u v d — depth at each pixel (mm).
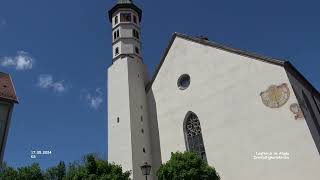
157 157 42625
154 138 43969
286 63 35281
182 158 34031
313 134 31953
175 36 46875
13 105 34500
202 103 40469
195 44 44094
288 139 32469
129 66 47469
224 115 37812
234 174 34969
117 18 53188
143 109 45812
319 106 41719
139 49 51188
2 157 32000
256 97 36000
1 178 35281
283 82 34562
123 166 40688
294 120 32656
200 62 42625
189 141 40656
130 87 45656
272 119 34094
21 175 36500
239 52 38938
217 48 41438
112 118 44875
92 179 32875
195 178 32438
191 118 41531
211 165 37000
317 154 30484
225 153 36312
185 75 43906
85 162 35250
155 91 46594
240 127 36094
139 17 55688
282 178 31719
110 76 48531
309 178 30297
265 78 36000
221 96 38875
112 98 46500
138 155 41375
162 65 47094
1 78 37219
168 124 43156
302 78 38219
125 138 42125
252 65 37500
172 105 43719
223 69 39906
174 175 32844
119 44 50312
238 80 38062
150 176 41656
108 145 43469
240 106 36906
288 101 33625
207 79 41031
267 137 33844
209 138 38250
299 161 31234
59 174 46031
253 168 33781
